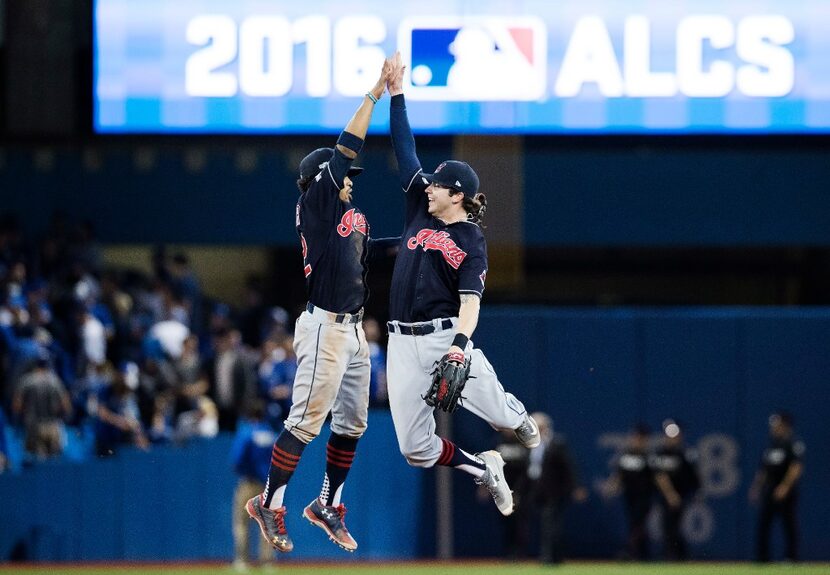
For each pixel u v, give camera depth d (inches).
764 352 2518.5
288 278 3503.9
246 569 2293.3
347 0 2967.5
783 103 2974.9
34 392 2341.3
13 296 2493.8
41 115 3004.4
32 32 3004.4
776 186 3144.7
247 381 2581.2
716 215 3147.1
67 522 2383.1
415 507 2519.7
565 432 2495.1
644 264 3585.1
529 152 3125.0
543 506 2404.0
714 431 2511.1
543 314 2500.0
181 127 2992.1
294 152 3218.5
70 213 3191.4
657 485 2461.9
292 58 2972.4
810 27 2974.9
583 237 3132.4
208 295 3422.7
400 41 2960.1
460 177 973.2
